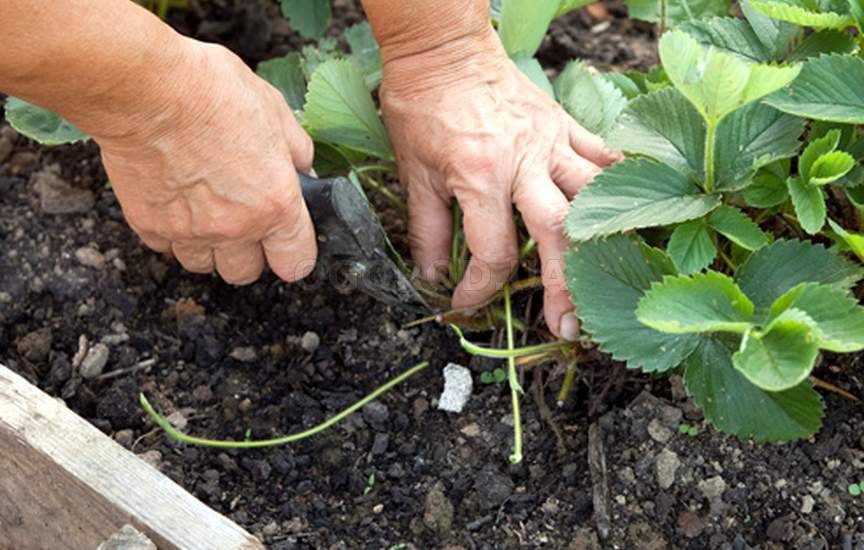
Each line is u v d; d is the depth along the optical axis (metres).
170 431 0.88
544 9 0.96
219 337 1.00
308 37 1.08
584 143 0.92
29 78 0.78
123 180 0.86
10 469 0.87
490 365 0.96
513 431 0.94
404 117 0.91
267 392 0.98
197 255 0.90
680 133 0.87
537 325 0.95
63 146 1.10
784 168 0.88
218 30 1.18
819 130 0.88
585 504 0.89
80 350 0.99
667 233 0.90
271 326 1.00
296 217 0.87
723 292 0.79
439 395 0.96
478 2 0.90
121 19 0.78
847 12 0.91
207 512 0.82
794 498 0.87
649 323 0.77
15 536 0.89
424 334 0.99
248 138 0.84
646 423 0.91
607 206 0.84
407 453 0.94
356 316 1.00
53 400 0.87
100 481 0.83
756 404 0.82
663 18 1.00
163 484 0.83
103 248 1.04
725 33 0.93
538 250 0.91
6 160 1.10
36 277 1.03
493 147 0.88
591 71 0.98
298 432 0.96
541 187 0.88
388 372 0.98
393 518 0.91
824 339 0.75
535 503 0.90
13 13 0.75
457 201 0.93
